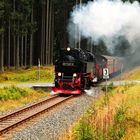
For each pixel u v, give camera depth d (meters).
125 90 32.50
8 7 56.19
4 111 25.05
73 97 32.88
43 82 46.00
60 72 35.34
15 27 57.81
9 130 18.42
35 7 70.75
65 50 35.81
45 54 72.62
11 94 31.36
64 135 16.89
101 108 24.16
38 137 17.02
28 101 30.56
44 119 21.55
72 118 22.12
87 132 15.62
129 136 15.46
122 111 18.84
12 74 51.28
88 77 39.28
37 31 75.38
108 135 15.84
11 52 70.81
